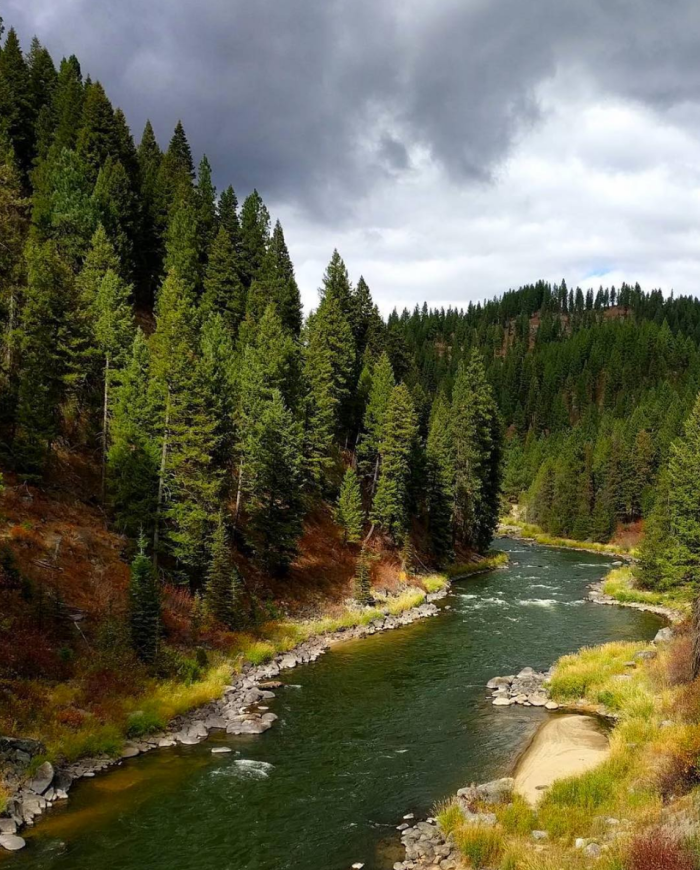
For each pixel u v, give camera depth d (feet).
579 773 59.47
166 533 120.37
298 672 105.40
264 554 140.77
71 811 57.26
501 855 46.47
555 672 99.60
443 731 79.30
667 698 74.95
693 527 158.61
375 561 182.29
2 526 105.40
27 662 77.56
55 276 127.13
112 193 238.68
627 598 169.99
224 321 223.10
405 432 186.91
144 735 75.36
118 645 89.30
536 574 219.20
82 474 139.95
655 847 37.45
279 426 144.77
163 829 54.75
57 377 127.75
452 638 129.18
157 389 124.88
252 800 60.59
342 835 54.13
